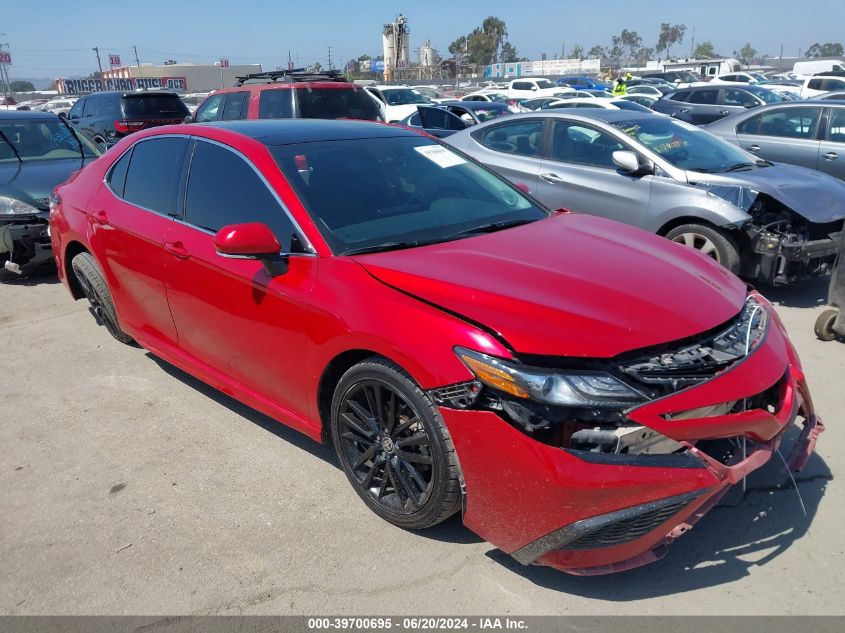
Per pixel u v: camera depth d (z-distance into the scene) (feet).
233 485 11.18
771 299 20.22
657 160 20.66
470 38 330.34
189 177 12.82
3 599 8.90
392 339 8.89
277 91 35.47
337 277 9.89
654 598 8.56
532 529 8.02
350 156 12.28
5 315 20.04
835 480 10.78
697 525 9.84
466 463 8.38
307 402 10.68
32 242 22.39
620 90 90.07
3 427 13.32
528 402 7.90
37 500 10.96
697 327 8.59
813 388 14.06
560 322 8.29
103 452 12.30
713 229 19.42
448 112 50.37
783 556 9.20
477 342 8.28
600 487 7.61
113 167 15.14
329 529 10.02
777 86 93.61
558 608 8.45
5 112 27.14
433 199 12.05
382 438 9.62
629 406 7.82
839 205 19.30
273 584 8.98
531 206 13.05
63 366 16.07
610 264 9.90
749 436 8.53
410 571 9.13
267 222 11.16
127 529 10.18
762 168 21.25
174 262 12.59
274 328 10.73
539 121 23.73
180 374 15.47
